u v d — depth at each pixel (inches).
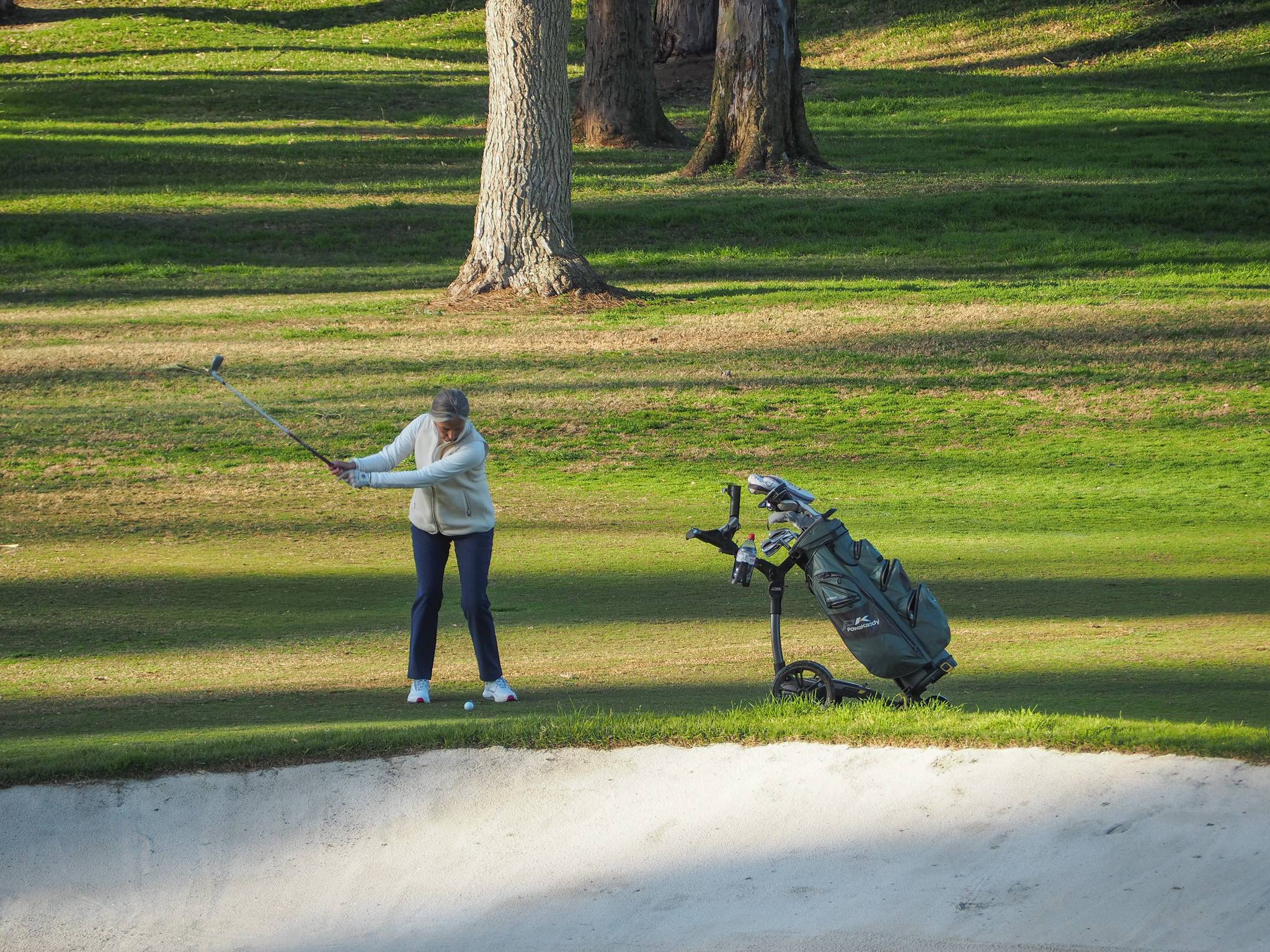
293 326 3294.8
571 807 783.1
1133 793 720.3
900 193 4554.6
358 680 1176.2
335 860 754.2
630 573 1670.8
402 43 7618.1
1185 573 1610.5
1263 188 4534.9
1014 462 2400.3
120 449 2445.9
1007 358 3034.0
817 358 3046.3
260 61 6840.6
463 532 1053.2
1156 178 4756.4
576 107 5615.2
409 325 3314.5
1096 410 2709.2
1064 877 661.9
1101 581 1561.3
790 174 4771.2
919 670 896.9
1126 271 3801.7
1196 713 927.7
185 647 1330.0
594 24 5438.0
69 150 4904.0
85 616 1467.8
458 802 794.8
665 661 1216.2
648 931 661.3
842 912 657.6
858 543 931.3
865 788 764.0
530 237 3513.8
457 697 1088.8
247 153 5022.1
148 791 812.0
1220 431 2561.5
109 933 703.1
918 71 7052.2
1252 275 3722.9
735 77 4820.4
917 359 3034.0
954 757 779.4
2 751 890.7
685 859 723.4
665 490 2246.6
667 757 821.9
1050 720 814.5
